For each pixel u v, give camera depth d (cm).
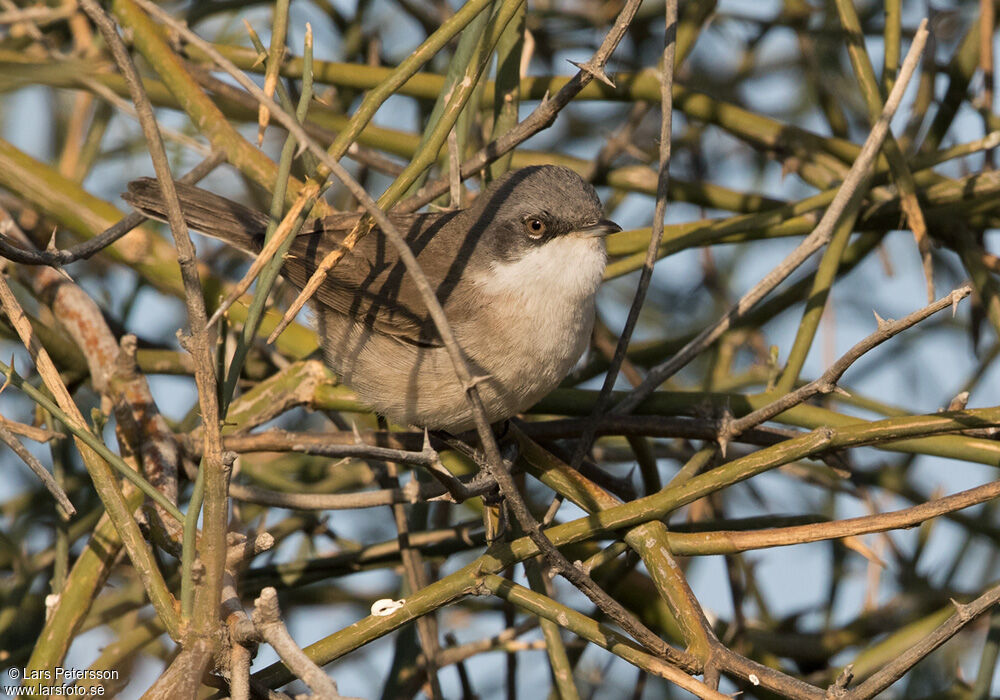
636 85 952
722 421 728
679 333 1148
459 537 853
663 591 596
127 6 850
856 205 806
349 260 874
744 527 835
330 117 991
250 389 920
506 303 829
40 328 834
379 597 963
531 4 1170
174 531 678
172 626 517
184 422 907
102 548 684
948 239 917
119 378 765
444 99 732
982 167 946
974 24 964
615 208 1141
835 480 972
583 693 942
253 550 577
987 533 905
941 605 888
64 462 932
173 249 872
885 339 612
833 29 1088
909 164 908
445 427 861
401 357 835
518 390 828
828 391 657
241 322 873
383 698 836
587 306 856
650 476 835
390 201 577
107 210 862
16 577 855
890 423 628
